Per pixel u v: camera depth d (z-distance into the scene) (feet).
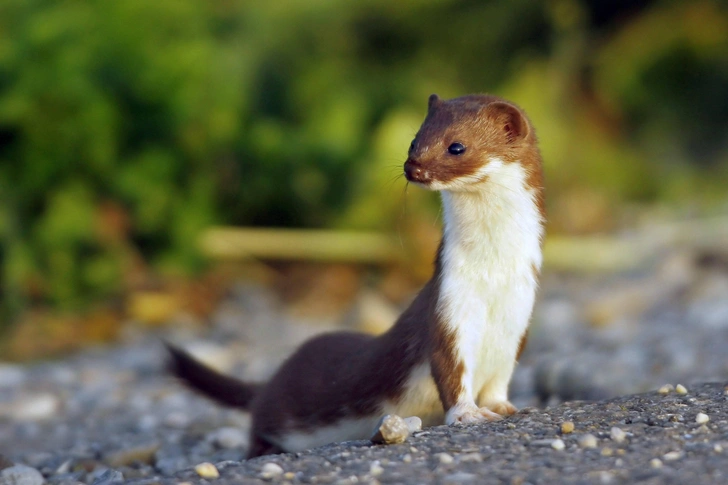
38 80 45.78
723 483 14.92
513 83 66.39
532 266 21.50
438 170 21.08
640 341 37.32
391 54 65.21
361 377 22.70
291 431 23.89
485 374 21.77
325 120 55.88
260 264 52.54
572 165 65.46
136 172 47.96
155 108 48.91
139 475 23.71
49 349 43.01
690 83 76.38
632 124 75.77
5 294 44.24
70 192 46.19
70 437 28.96
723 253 54.24
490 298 21.12
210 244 51.34
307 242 52.08
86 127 46.19
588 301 46.70
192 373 27.22
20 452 27.04
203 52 50.16
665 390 21.59
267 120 54.65
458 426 19.67
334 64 59.67
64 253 45.57
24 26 47.26
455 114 21.77
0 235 44.01
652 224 61.82
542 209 22.08
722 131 77.87
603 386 28.71
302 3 60.18
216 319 46.78
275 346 41.96
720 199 67.51
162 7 49.67
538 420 19.43
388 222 52.75
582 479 15.48
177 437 28.30
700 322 40.57
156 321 45.75
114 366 39.47
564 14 69.31
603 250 55.52
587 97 74.64
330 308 48.85
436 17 65.98
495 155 21.29
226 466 17.46
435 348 20.94
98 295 46.29
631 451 16.79
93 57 47.39
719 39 75.00
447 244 21.59
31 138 45.85
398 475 16.22
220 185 52.70
